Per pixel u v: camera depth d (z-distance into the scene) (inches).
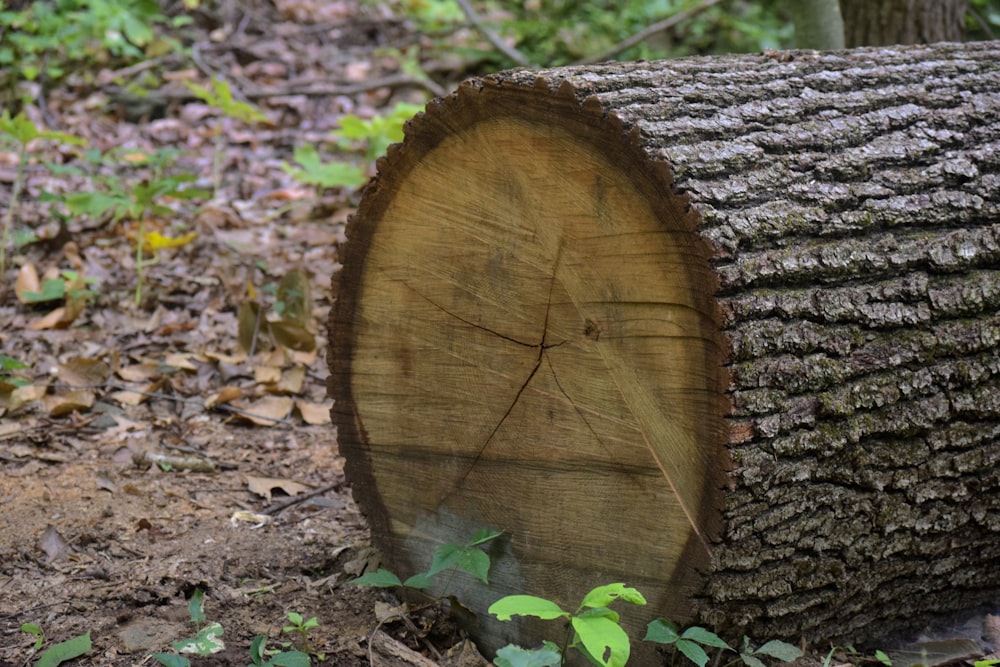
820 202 126.2
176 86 402.6
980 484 138.6
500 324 136.9
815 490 126.0
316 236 301.0
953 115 143.6
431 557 150.8
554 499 135.9
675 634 124.6
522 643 142.3
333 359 154.3
